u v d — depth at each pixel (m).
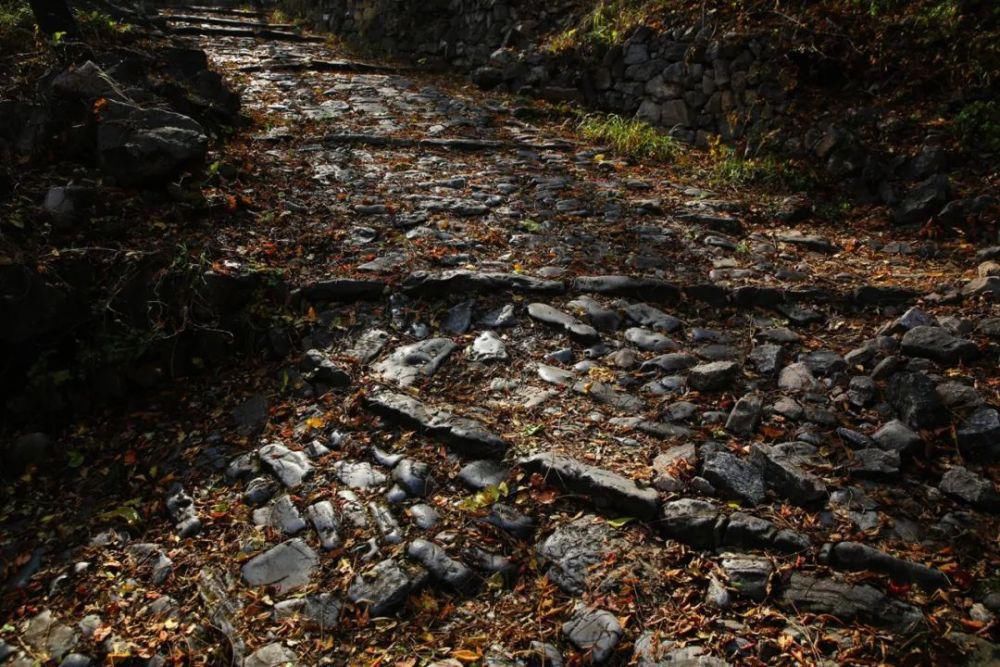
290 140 6.99
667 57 8.19
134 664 2.65
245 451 3.63
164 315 4.27
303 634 2.64
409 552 2.89
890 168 6.24
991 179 5.77
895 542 2.78
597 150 7.56
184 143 5.10
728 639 2.45
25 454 3.79
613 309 4.44
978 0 6.71
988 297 4.30
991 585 2.59
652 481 3.10
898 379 3.53
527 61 9.69
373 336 4.27
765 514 2.92
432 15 11.76
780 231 5.77
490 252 5.09
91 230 4.54
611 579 2.71
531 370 3.95
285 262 4.79
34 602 2.98
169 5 15.05
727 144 7.56
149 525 3.31
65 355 4.19
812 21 7.27
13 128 5.12
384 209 5.62
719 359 3.99
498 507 3.05
